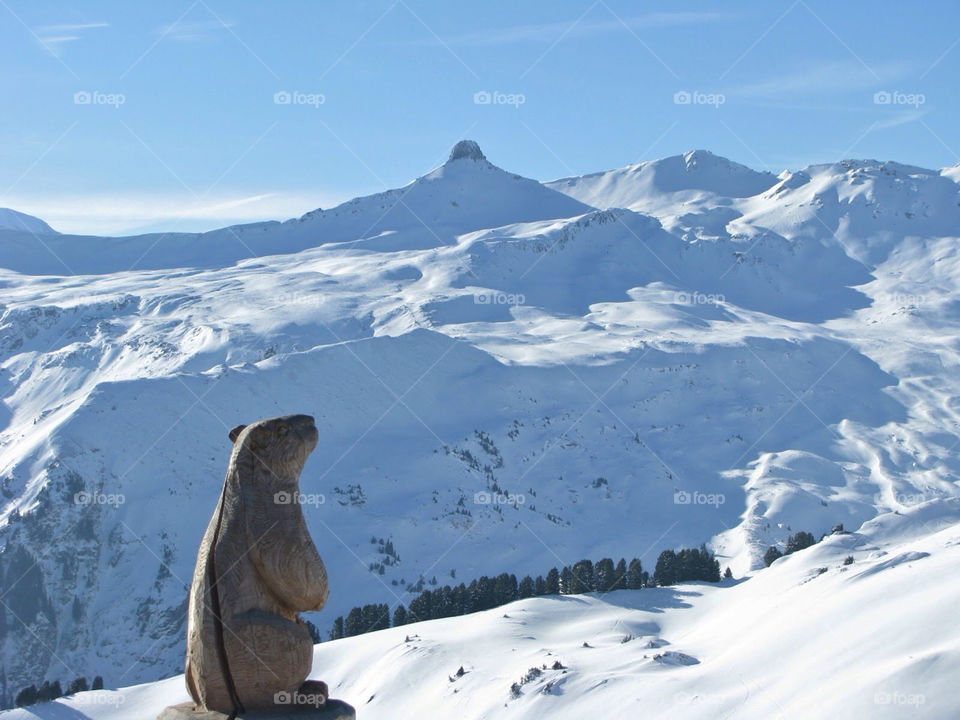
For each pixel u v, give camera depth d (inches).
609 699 2979.8
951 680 2370.8
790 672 2847.0
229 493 546.3
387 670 3646.7
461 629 4040.4
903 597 3029.0
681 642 3646.7
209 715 528.4
